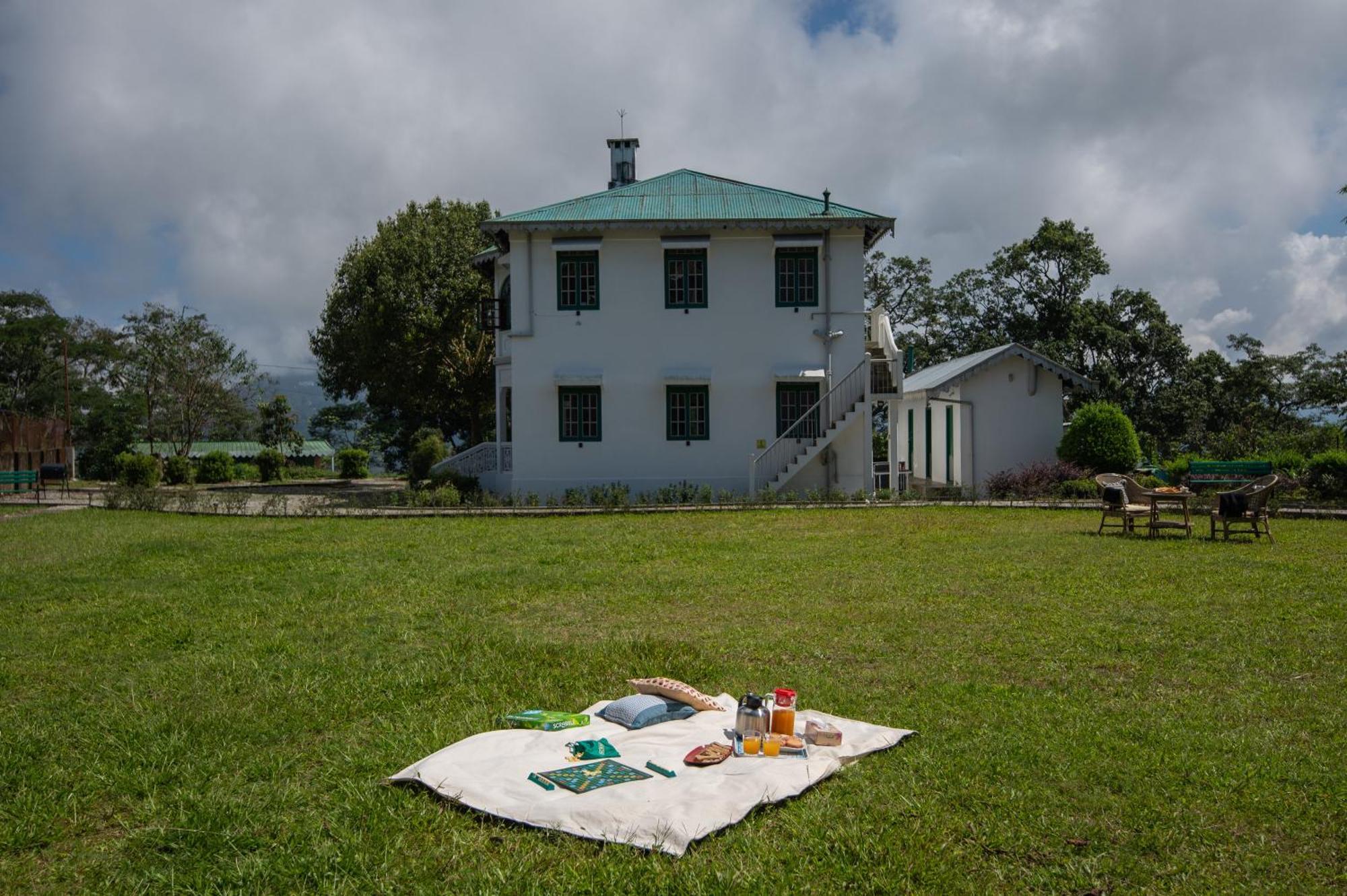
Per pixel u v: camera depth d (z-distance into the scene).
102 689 7.12
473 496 23.52
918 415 30.78
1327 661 7.29
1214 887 3.90
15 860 4.35
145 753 5.62
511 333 24.95
